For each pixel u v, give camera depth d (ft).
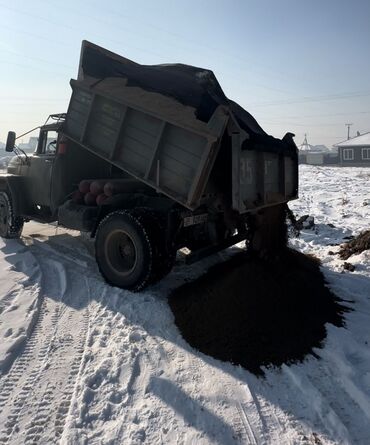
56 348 12.26
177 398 10.00
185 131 14.85
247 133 15.19
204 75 19.52
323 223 31.71
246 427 9.10
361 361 11.90
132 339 12.85
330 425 9.20
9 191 24.50
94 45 17.67
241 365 11.43
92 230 18.28
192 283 17.58
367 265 20.36
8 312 14.51
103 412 9.47
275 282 16.40
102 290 16.92
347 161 186.70
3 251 22.39
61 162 21.36
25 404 9.71
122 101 16.33
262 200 17.48
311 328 13.51
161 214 17.13
